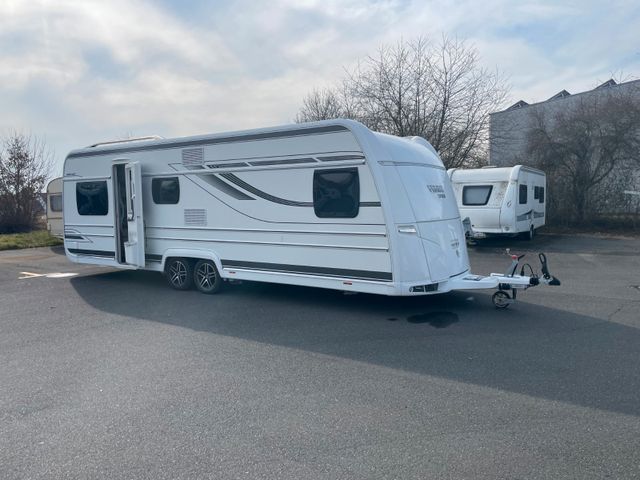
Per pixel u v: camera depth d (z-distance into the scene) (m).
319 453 3.65
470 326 6.86
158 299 8.91
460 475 3.34
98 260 10.53
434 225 7.58
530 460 3.50
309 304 8.28
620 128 20.55
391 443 3.77
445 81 22.31
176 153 9.12
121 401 4.61
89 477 3.40
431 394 4.64
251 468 3.47
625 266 12.12
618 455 3.55
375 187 7.11
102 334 6.80
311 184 7.69
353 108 23.86
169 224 9.41
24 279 11.41
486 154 23.09
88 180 10.48
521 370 5.21
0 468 3.53
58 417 4.31
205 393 4.75
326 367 5.39
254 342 6.31
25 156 25.12
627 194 20.89
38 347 6.28
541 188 19.20
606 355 5.64
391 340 6.30
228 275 8.75
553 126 22.70
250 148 8.25
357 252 7.36
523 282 7.24
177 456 3.65
